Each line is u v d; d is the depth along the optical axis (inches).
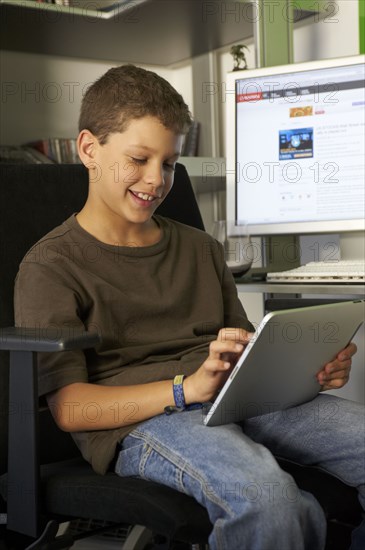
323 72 70.7
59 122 105.7
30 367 42.6
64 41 97.3
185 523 38.0
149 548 66.9
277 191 72.8
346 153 70.3
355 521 46.3
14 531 44.5
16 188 53.5
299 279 64.4
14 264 51.6
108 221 51.6
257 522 37.3
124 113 49.2
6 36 93.9
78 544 66.8
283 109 72.3
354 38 84.0
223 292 57.8
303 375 45.9
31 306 47.1
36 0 83.2
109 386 45.9
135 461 43.3
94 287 49.1
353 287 59.3
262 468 39.3
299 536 38.0
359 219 69.5
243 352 40.9
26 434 42.9
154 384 45.0
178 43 100.6
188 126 51.8
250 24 92.6
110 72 52.0
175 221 57.6
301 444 46.8
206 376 43.3
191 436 41.9
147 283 51.4
